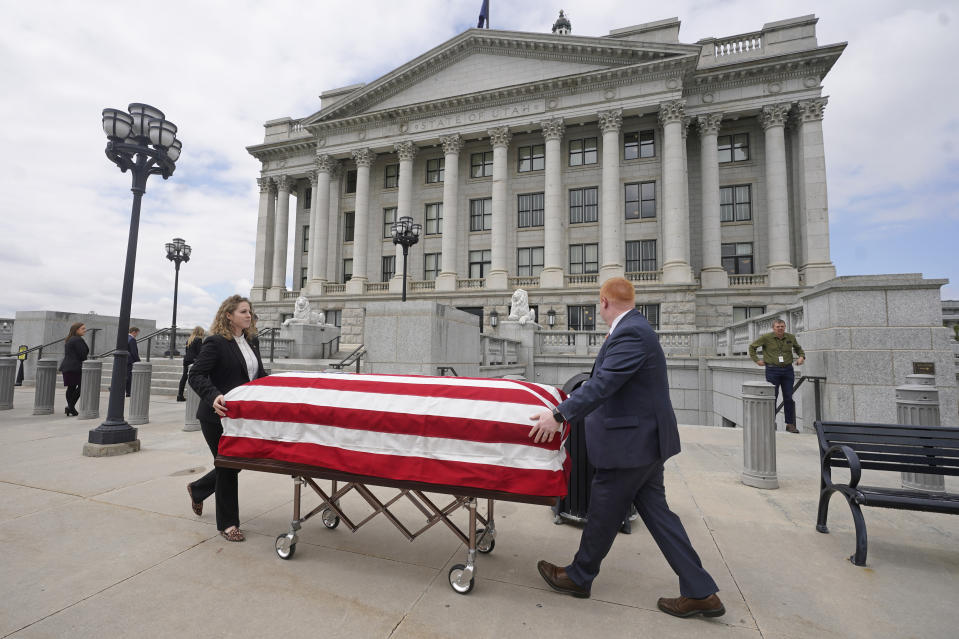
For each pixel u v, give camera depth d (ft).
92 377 31.86
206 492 13.24
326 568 10.48
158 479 17.39
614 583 10.02
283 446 10.60
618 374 8.41
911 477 16.74
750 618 8.66
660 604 8.93
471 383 9.93
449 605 8.98
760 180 100.42
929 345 25.00
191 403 27.30
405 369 32.50
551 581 9.58
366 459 9.78
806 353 29.71
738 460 21.42
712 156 98.53
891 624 8.53
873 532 12.96
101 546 11.51
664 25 101.60
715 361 57.06
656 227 102.37
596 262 106.63
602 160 105.09
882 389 25.46
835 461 12.95
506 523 13.52
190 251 72.64
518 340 69.10
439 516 9.89
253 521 13.25
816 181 92.53
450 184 110.63
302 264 138.31
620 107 98.78
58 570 10.25
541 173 111.65
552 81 101.24
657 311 95.35
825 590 9.76
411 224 59.62
